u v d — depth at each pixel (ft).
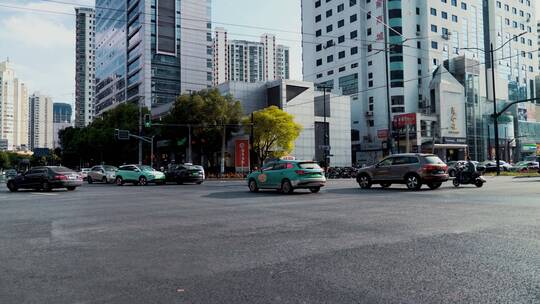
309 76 296.30
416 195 51.98
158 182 100.22
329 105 213.66
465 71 244.22
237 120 152.97
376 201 45.19
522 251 19.77
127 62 335.06
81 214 37.81
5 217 36.11
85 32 477.36
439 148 232.94
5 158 338.95
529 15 318.24
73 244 23.45
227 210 39.45
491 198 45.85
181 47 314.96
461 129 236.84
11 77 209.26
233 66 390.83
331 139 211.41
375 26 246.88
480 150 244.63
